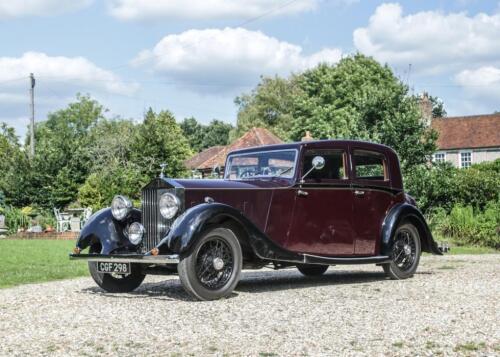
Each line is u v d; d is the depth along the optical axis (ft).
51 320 18.08
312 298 21.68
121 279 24.67
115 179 90.53
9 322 17.90
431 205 65.16
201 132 307.58
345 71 149.18
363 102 68.69
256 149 26.89
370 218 27.22
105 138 114.83
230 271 22.17
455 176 66.28
